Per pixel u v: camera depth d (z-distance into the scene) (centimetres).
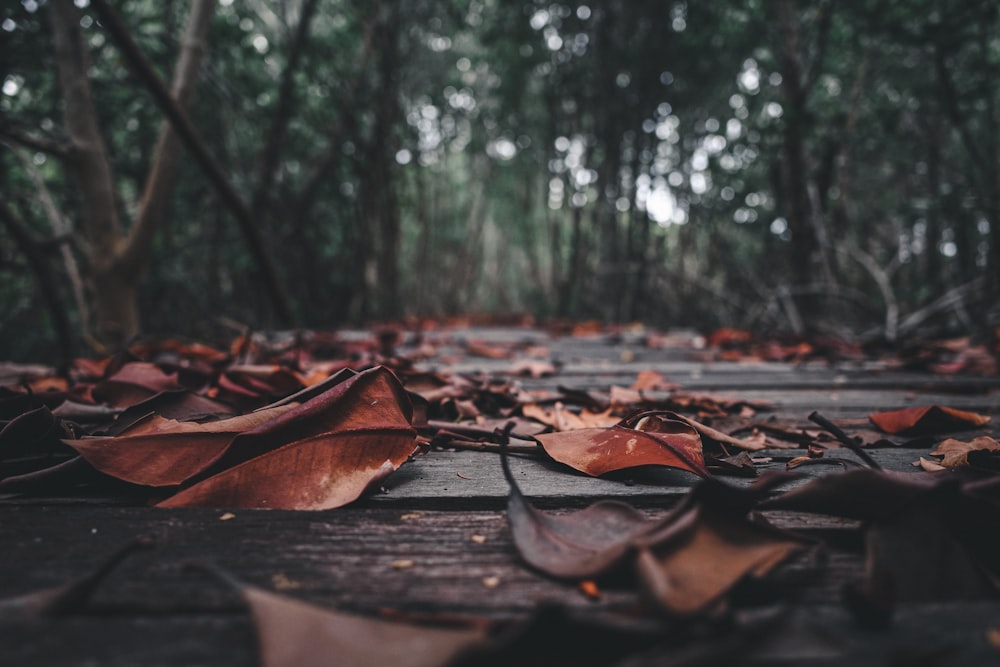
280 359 252
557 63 928
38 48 449
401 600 67
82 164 429
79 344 536
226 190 463
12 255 505
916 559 67
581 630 52
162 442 97
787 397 216
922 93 741
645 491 104
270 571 74
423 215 941
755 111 822
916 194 948
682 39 836
